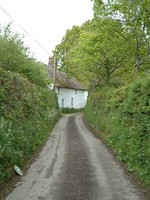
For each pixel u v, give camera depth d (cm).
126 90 1023
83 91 4684
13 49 1164
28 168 648
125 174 599
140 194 470
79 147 949
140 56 1338
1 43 1062
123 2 1130
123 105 979
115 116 1105
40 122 1212
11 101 772
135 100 816
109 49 1589
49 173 604
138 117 757
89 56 1722
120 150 773
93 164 693
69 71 3328
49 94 1928
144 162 596
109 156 795
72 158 767
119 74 1991
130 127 819
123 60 1703
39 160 738
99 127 1355
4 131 607
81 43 1759
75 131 1445
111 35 1435
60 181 543
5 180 518
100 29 1435
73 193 472
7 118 698
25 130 836
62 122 1983
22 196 455
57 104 2634
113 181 545
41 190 487
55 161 727
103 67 1889
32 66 1453
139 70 1652
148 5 818
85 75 2428
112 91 1300
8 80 768
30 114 1041
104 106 1424
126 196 459
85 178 566
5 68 1124
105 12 1234
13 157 585
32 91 1173
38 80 1681
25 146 741
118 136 916
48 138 1159
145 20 912
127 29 1321
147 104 693
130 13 1139
